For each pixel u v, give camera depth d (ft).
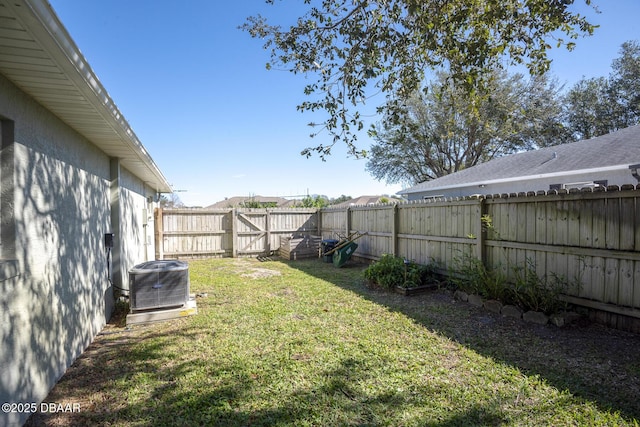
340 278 23.52
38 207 8.32
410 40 11.87
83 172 11.84
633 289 11.66
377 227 28.02
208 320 14.03
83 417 7.43
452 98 14.28
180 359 10.30
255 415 7.41
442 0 10.81
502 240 16.46
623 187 11.76
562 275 13.87
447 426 6.99
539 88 42.19
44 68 6.73
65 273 9.85
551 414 7.39
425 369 9.54
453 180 40.83
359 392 8.33
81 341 10.94
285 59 14.17
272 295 18.47
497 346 11.19
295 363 9.91
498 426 6.98
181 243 35.06
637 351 10.50
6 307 6.78
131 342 11.78
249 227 37.09
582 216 13.12
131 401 8.02
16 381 7.04
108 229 15.51
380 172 72.54
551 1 9.83
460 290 17.78
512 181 32.12
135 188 22.06
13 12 4.93
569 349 10.82
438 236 20.81
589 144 31.14
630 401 7.84
